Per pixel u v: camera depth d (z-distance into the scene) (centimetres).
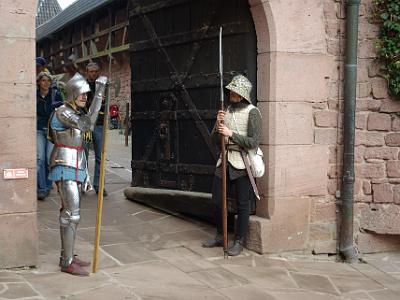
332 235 577
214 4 577
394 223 580
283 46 538
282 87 541
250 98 550
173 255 516
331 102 568
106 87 438
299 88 549
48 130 438
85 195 727
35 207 446
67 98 430
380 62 568
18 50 428
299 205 559
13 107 430
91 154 1148
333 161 574
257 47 549
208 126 595
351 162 566
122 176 881
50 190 733
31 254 448
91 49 2419
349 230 570
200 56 600
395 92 564
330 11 561
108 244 530
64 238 438
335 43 566
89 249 510
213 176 593
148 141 677
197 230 595
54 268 453
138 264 480
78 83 427
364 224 586
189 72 612
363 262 570
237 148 518
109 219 617
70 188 430
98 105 430
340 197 575
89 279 431
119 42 2120
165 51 643
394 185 578
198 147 609
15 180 438
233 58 562
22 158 437
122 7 2094
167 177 653
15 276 427
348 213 569
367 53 570
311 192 564
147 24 668
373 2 565
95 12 2344
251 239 550
